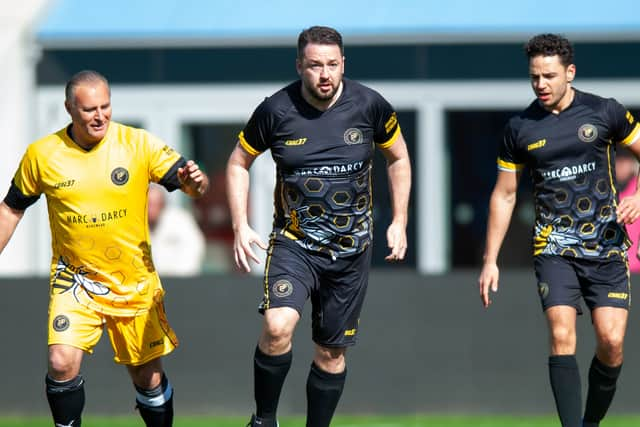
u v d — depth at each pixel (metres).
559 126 23.81
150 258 23.25
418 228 46.44
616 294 24.17
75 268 22.86
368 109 22.38
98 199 22.50
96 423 33.56
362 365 34.50
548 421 33.41
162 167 22.80
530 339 34.38
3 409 34.62
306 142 22.23
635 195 23.56
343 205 22.53
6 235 23.12
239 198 22.86
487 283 24.48
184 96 46.97
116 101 47.06
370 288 34.56
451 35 46.00
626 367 34.00
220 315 34.56
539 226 24.31
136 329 23.22
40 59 46.78
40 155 22.61
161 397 24.14
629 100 46.34
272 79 46.72
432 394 34.44
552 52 23.31
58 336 22.48
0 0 46.78
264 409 23.19
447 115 46.44
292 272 22.58
